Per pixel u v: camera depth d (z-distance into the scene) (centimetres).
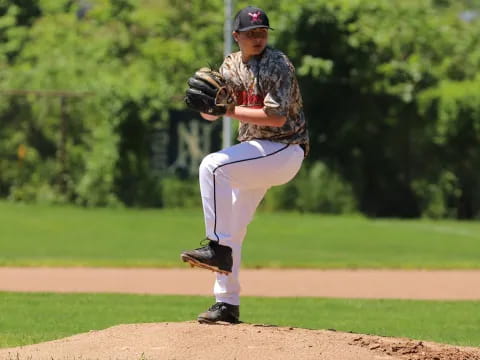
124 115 7462
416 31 8562
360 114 8038
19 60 9119
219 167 2152
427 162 8050
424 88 8175
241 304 3538
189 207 7600
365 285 4219
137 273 4462
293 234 6500
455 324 3130
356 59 8056
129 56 8781
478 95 7912
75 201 7556
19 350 2045
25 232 6147
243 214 2244
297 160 2195
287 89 2117
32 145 7562
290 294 3891
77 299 3553
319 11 7981
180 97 7562
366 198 8019
